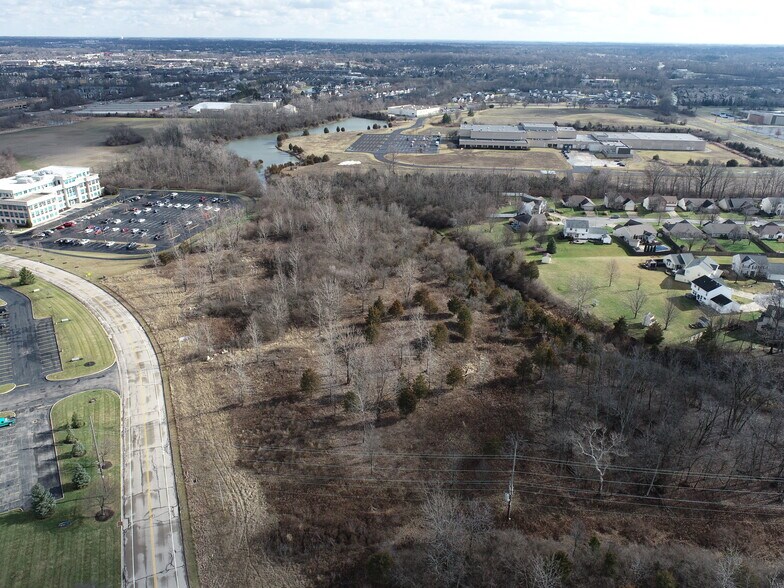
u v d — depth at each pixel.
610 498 75.12
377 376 99.94
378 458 81.62
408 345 110.44
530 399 94.44
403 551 67.25
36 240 168.62
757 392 92.38
